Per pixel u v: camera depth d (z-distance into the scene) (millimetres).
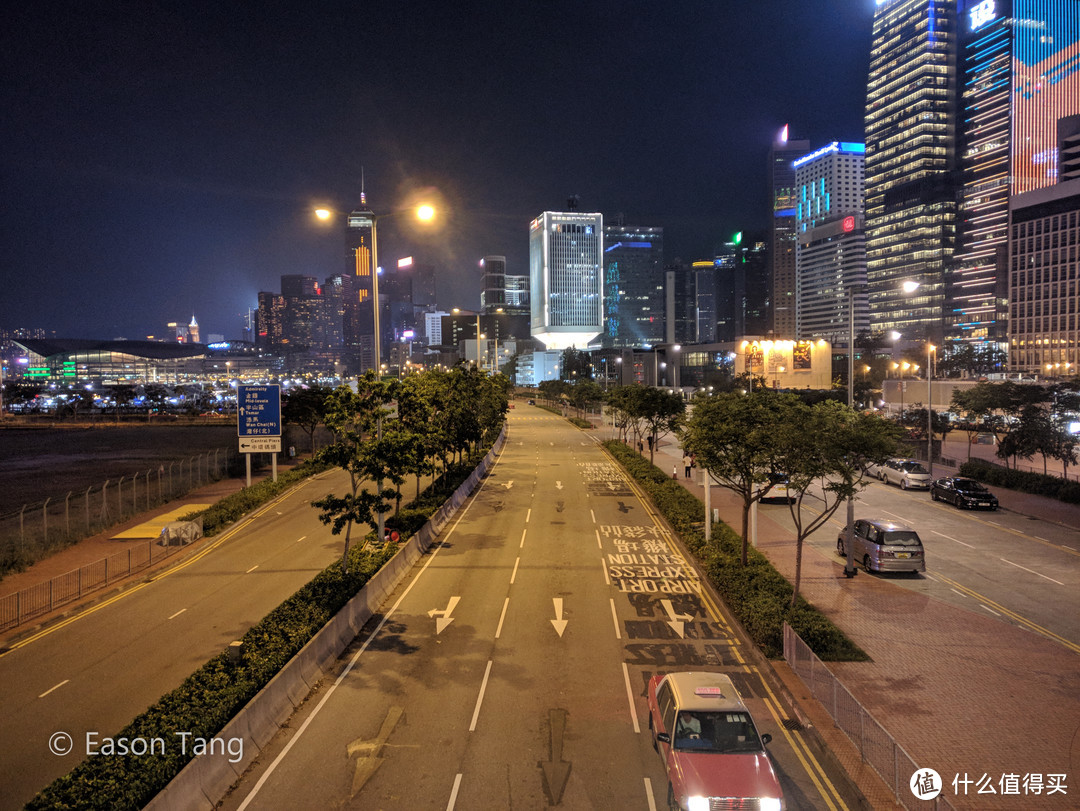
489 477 58312
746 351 150250
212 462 75750
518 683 18891
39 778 14484
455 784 14008
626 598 26438
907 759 13141
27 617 24781
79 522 42812
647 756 15062
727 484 28406
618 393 72812
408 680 19156
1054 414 59312
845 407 26125
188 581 29422
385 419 33219
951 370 162375
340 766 14758
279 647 18609
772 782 12414
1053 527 37875
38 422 149000
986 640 21766
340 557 32906
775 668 19469
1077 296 155750
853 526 31359
